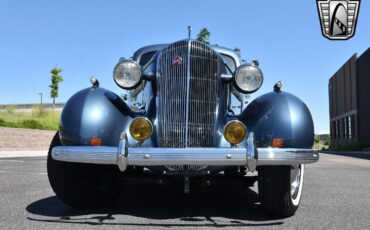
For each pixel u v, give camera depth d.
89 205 4.87
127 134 4.45
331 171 10.23
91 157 4.13
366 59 36.22
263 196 4.52
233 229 4.07
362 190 6.78
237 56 6.09
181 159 3.99
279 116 4.36
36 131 21.31
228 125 4.25
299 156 4.17
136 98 5.42
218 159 4.00
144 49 6.34
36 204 5.25
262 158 4.09
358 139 38.78
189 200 5.59
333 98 49.34
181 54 4.56
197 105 4.50
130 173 4.99
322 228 4.16
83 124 4.28
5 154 15.76
